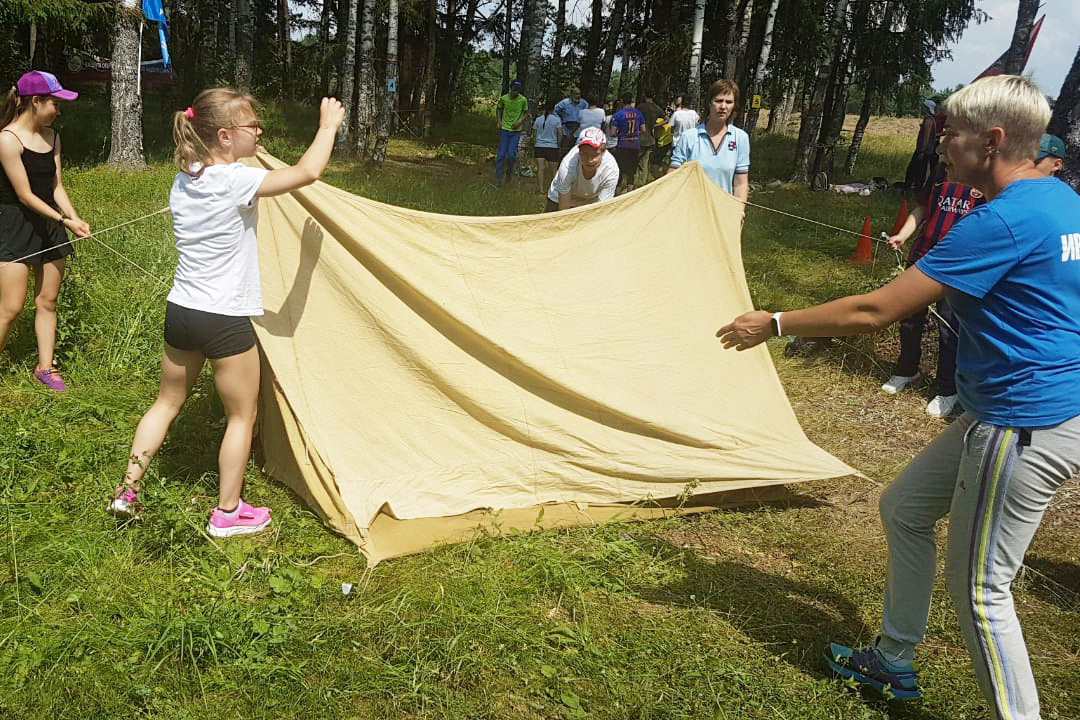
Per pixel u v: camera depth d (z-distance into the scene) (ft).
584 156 20.30
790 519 15.66
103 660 10.43
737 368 17.70
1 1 47.83
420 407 15.33
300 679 10.36
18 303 18.12
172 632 10.76
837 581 13.58
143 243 27.58
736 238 18.56
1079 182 24.88
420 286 15.17
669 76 75.82
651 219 17.83
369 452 14.73
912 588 10.46
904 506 10.37
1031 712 9.42
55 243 18.45
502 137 58.49
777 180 72.90
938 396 21.26
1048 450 8.84
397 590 12.30
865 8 81.00
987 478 9.11
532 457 15.67
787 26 76.18
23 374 19.10
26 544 12.72
